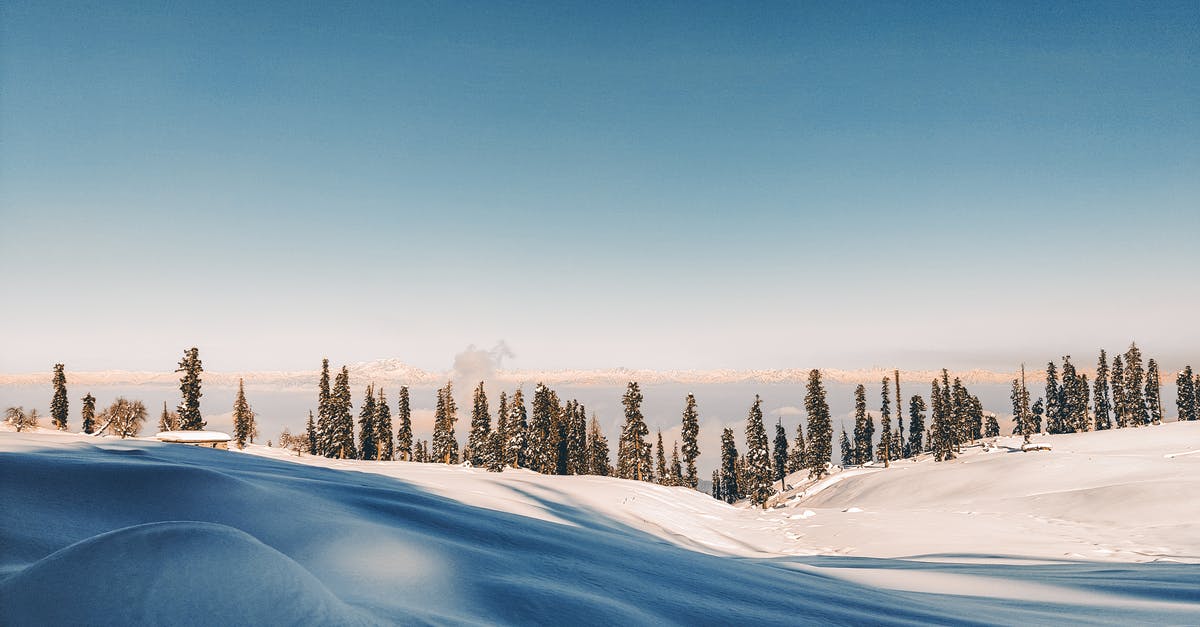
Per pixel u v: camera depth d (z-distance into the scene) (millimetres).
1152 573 18344
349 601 6598
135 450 25266
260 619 4949
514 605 7535
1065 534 29828
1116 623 11031
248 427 94062
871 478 72188
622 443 82812
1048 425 138500
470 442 94125
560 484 44438
